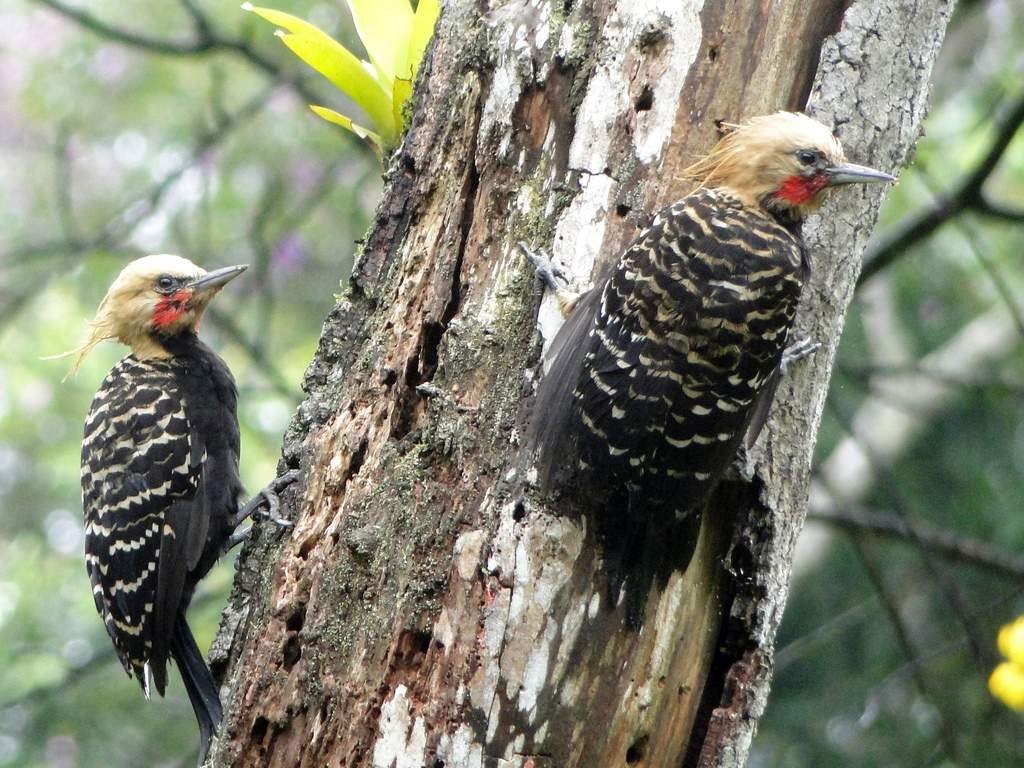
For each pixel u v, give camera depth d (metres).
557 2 8.77
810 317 8.92
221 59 20.38
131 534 10.56
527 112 8.70
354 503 8.50
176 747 19.83
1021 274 20.70
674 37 8.63
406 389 8.66
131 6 21.19
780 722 19.44
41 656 19.44
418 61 10.00
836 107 8.84
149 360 11.20
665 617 8.27
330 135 20.64
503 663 7.95
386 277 9.16
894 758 18.81
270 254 18.64
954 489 20.17
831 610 20.05
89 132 21.86
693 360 7.73
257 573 9.07
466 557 8.05
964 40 20.77
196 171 20.41
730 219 8.08
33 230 22.36
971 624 15.53
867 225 9.16
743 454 8.47
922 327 21.12
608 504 8.01
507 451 8.21
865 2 8.94
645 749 8.34
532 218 8.59
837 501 16.19
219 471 11.04
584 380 7.90
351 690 8.18
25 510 21.30
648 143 8.59
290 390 17.72
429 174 9.03
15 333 21.36
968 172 15.73
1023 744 17.06
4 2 21.38
